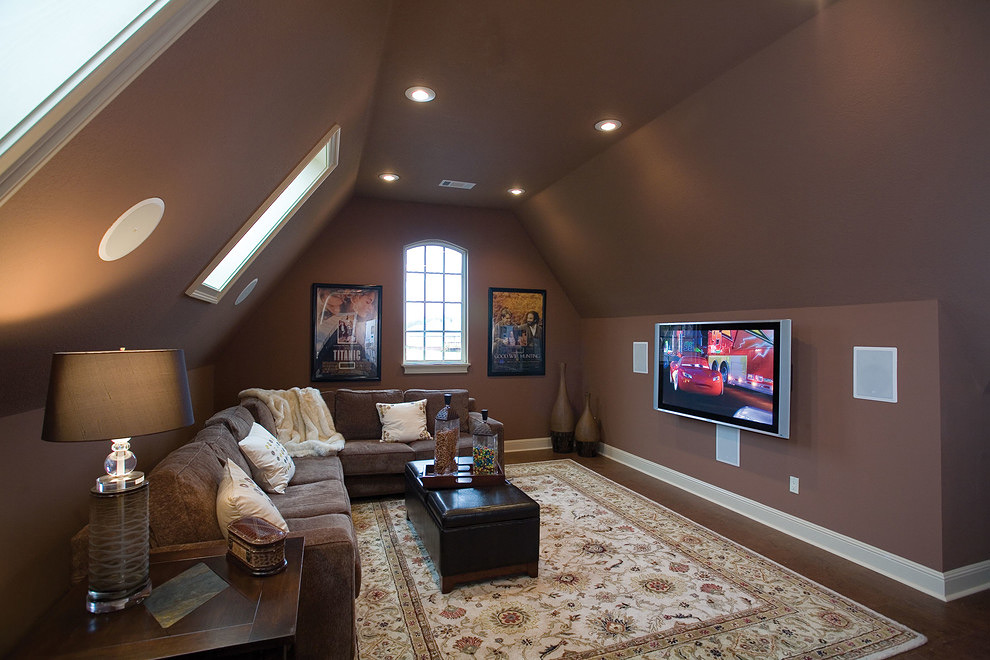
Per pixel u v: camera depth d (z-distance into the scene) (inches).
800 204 112.9
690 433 171.8
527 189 191.5
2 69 34.4
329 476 133.3
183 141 53.4
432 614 97.2
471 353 223.1
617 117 126.8
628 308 202.4
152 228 62.2
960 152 83.1
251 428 132.0
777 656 84.7
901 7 75.7
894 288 110.8
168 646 48.5
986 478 109.3
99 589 54.8
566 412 227.5
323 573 76.0
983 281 95.6
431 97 117.4
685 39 92.9
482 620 95.1
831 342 126.3
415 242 215.0
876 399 116.4
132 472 59.7
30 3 35.1
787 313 138.0
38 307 53.4
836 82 89.7
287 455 131.6
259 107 65.8
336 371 204.1
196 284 95.1
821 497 128.3
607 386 219.6
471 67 104.0
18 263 44.4
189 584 60.2
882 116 87.7
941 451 105.0
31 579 73.3
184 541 74.2
